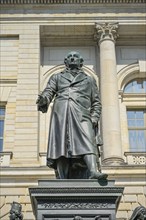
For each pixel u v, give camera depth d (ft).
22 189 78.48
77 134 22.53
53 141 22.66
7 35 97.45
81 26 98.63
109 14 99.14
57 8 99.35
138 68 99.76
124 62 100.32
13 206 21.70
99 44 97.96
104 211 19.76
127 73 99.04
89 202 19.93
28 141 85.40
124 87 98.63
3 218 76.13
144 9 100.07
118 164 81.56
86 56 100.89
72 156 21.99
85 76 25.22
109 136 86.12
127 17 99.14
